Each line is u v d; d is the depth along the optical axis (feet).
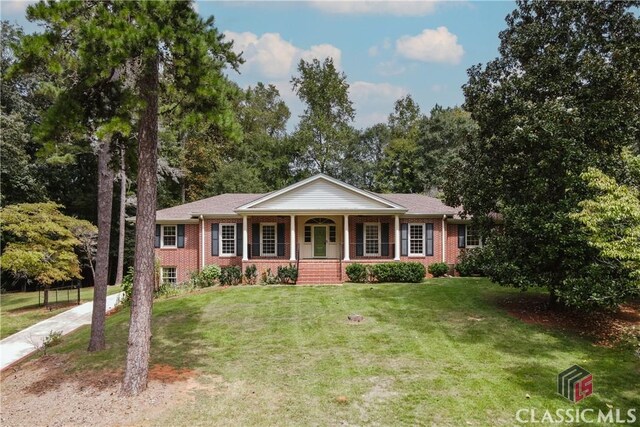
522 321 44.32
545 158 41.50
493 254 45.44
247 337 40.63
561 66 43.86
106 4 26.68
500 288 59.98
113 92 31.12
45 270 64.28
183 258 79.20
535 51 47.75
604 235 31.48
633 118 40.37
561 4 47.11
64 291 88.74
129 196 108.47
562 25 47.06
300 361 34.30
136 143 37.35
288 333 41.60
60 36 25.93
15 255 61.11
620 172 38.24
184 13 26.63
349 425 24.36
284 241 80.59
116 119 25.91
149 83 29.66
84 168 110.52
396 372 31.86
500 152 48.93
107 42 23.71
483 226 52.03
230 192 129.90
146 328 29.50
